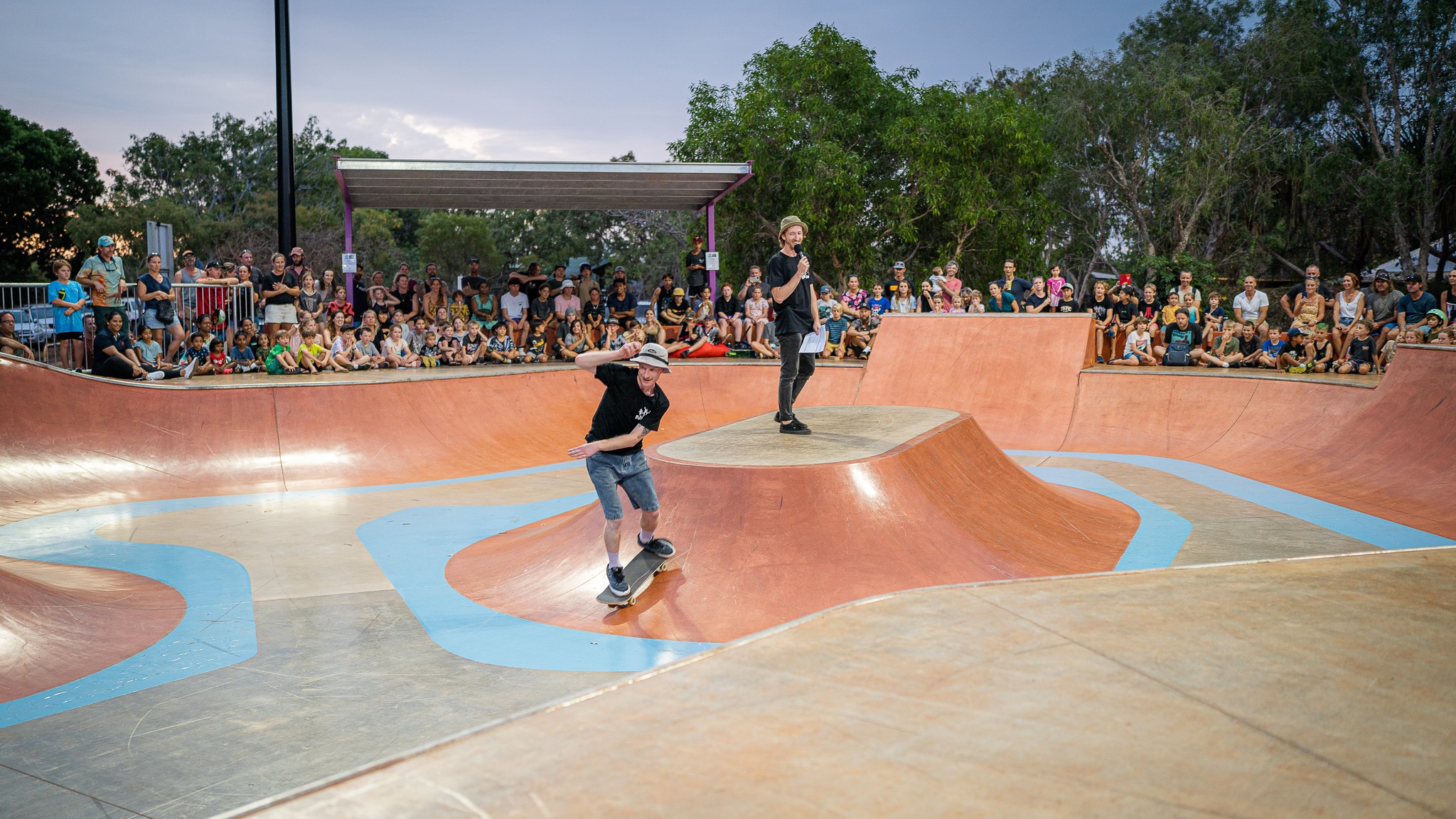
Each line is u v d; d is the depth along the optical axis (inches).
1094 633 113.5
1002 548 257.9
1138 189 1358.3
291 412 459.8
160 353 502.9
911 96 1012.5
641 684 98.7
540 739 85.3
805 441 288.4
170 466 420.8
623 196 704.4
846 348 652.7
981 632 114.3
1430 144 1201.4
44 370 407.8
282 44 594.6
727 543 237.8
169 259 538.0
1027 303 618.5
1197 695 93.8
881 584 224.2
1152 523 314.2
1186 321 560.4
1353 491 360.5
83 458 402.6
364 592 256.5
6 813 137.9
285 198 596.7
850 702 92.8
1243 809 71.0
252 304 552.4
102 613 232.8
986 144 995.9
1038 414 514.0
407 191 656.4
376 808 72.5
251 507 374.6
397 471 450.6
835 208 946.7
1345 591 130.8
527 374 558.3
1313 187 1230.3
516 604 238.8
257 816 71.4
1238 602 125.7
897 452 267.6
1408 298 472.4
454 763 80.6
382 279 624.7
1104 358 603.8
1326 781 75.7
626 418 214.1
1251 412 466.6
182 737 164.6
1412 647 107.8
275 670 197.5
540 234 2059.5
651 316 626.5
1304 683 97.0
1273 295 1291.8
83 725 170.1
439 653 206.1
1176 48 1374.3
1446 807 71.3
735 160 968.3
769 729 86.5
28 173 1413.6
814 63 974.4
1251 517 321.1
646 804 72.2
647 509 224.8
